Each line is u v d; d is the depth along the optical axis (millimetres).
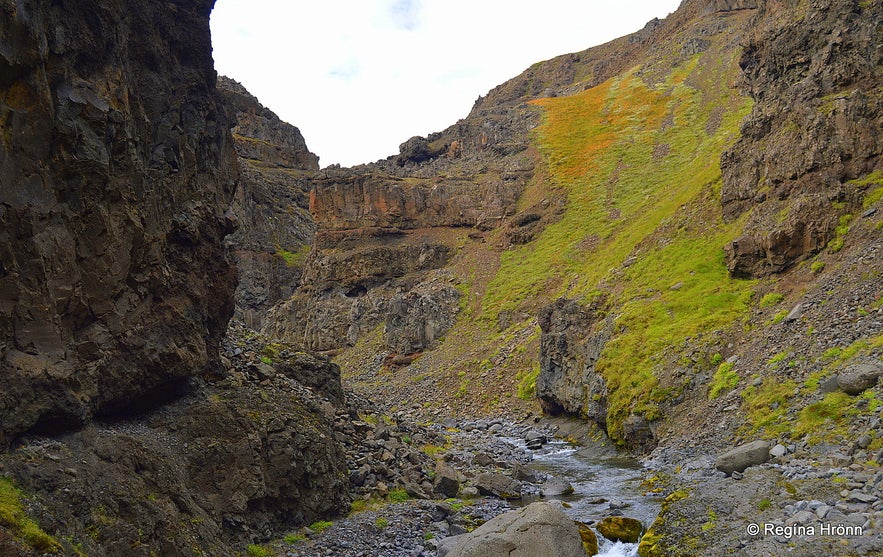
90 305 18875
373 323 93250
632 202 92062
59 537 14102
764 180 50656
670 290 48281
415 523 24016
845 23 47531
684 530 20656
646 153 107562
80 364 18359
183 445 21062
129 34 21375
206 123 26188
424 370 74375
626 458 36281
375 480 28281
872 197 40688
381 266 98688
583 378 46594
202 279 25250
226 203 27906
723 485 23672
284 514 22828
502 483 29562
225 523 20391
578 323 51562
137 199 20672
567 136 123750
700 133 108188
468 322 82062
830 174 43875
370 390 73562
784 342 34094
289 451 23453
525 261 89375
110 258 19312
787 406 28859
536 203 101000
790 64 51656
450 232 104812
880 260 34781
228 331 33750
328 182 108188
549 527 19141
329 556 20938
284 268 121125
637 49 181750
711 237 53594
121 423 20656
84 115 17750
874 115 43219
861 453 22594
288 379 30531
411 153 141000
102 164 18312
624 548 20969
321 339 95750
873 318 30828
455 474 31219
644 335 43344
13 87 15516
